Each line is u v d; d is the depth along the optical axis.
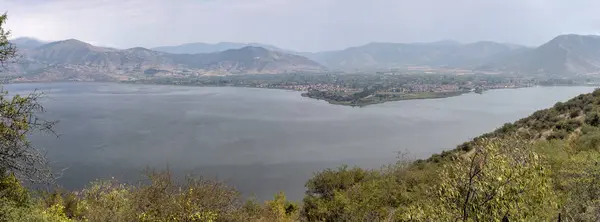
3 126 8.09
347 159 54.91
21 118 8.47
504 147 7.19
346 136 72.00
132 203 11.09
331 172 23.59
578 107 34.00
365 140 68.25
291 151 59.59
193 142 64.94
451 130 75.94
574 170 11.20
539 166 6.64
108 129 75.25
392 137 70.31
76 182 40.78
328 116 100.75
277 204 21.27
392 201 16.64
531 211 6.46
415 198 15.83
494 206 6.38
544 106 110.69
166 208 10.59
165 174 12.59
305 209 20.55
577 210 9.04
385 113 105.94
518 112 98.94
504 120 86.25
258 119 94.25
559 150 18.00
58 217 11.73
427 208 7.43
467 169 6.75
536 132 30.95
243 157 55.16
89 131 72.38
